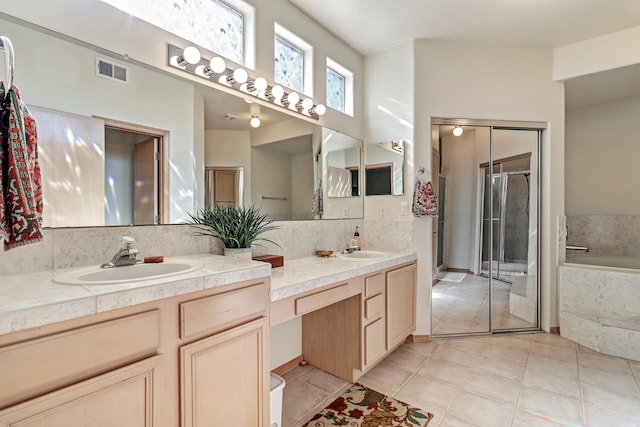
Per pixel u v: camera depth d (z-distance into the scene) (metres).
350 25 2.63
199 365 1.17
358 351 2.09
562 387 2.05
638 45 2.63
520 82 2.96
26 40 1.20
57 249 1.27
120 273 1.34
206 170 1.82
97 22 1.39
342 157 2.88
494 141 3.07
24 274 1.17
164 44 1.63
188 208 1.72
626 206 3.64
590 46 2.82
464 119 2.92
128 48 1.49
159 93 1.60
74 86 1.32
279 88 2.12
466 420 1.73
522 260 3.12
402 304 2.54
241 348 1.33
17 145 0.85
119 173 1.46
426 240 2.85
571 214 3.93
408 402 1.90
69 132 1.31
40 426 0.81
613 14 2.45
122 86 1.47
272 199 2.21
